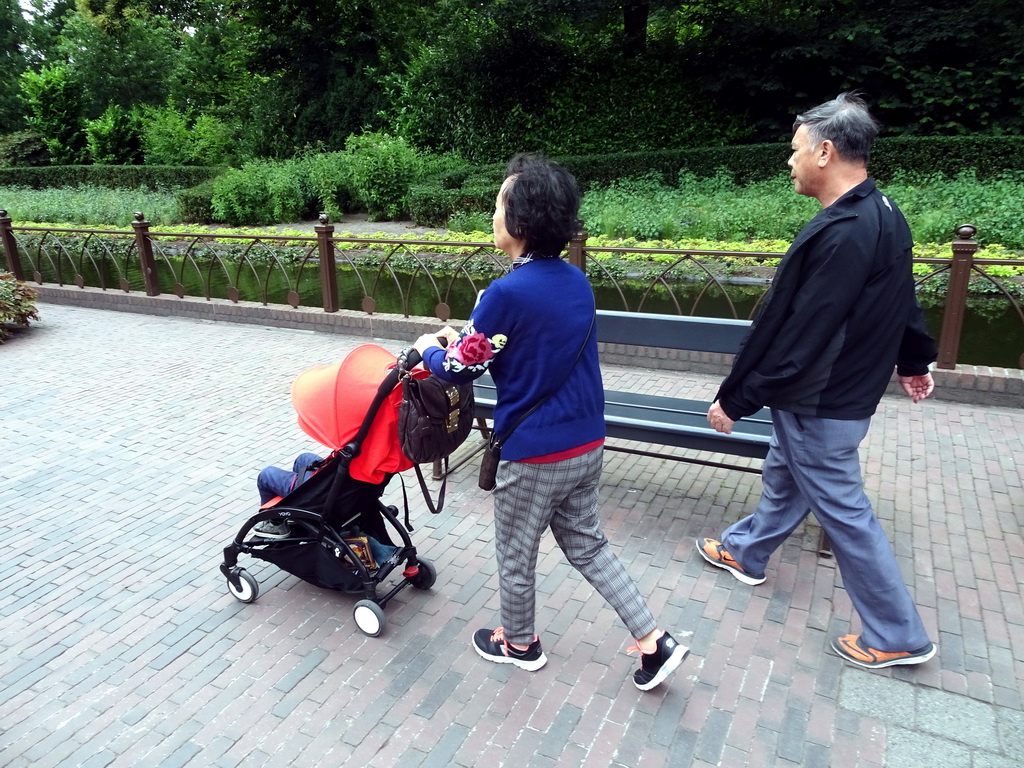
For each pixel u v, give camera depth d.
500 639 2.71
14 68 33.59
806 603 3.00
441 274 11.17
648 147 18.45
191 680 2.66
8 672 2.73
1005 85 15.83
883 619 2.57
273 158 22.05
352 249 12.55
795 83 17.64
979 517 3.61
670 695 2.53
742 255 5.63
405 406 2.52
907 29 16.34
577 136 18.80
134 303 8.64
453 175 16.67
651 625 2.42
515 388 2.20
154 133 24.89
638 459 4.39
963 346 7.09
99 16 28.66
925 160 14.59
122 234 8.55
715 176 15.59
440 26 20.39
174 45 30.64
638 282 9.70
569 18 17.67
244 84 25.56
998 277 8.84
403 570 3.17
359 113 22.58
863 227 2.26
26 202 19.17
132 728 2.44
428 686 2.60
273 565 3.42
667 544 3.46
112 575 3.35
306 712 2.49
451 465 4.34
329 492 2.79
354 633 2.91
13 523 3.83
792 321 2.36
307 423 2.78
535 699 2.53
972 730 2.34
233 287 8.17
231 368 6.39
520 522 2.37
